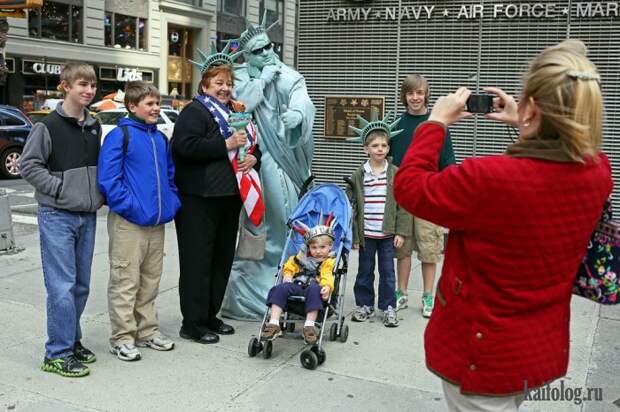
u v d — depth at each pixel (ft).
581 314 18.06
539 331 6.84
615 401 12.60
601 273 7.43
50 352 13.62
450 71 28.43
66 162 13.21
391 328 17.04
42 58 86.28
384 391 13.01
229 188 15.42
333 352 15.14
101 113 52.95
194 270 15.48
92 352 14.60
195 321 15.66
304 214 16.14
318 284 14.56
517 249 6.57
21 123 51.52
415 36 28.78
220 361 14.46
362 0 29.27
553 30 26.73
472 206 6.59
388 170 17.29
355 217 17.20
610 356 14.98
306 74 30.78
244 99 16.85
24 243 26.73
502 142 27.81
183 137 14.88
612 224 7.31
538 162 6.51
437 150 7.32
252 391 12.90
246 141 15.56
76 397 12.46
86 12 92.22
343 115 29.99
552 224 6.51
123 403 12.25
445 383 7.33
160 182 14.37
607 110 26.35
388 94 29.43
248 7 116.78
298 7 30.60
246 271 17.49
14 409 11.87
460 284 7.03
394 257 18.03
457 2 27.94
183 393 12.74
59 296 13.34
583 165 6.54
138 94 14.11
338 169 30.40
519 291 6.72
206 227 15.43
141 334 15.14
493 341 6.78
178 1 106.93
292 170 17.80
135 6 100.48
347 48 29.96
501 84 27.73
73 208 13.29
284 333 15.47
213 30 113.09
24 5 29.68
